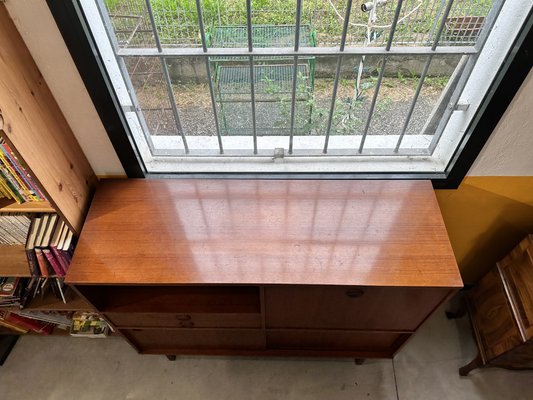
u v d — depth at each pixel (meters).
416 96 1.07
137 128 1.21
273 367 1.68
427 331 1.75
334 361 1.69
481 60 1.00
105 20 0.93
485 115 1.00
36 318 1.58
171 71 1.19
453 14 0.96
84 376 1.68
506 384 1.61
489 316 1.47
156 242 1.09
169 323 1.34
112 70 0.99
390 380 1.64
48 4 0.78
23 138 0.87
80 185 1.14
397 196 1.17
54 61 0.91
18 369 1.70
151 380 1.66
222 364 1.69
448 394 1.60
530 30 0.81
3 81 0.81
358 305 1.17
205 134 1.34
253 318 1.29
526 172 1.18
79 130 1.08
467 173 1.20
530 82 0.92
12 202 1.14
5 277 1.37
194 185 1.22
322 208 1.15
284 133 1.34
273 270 1.03
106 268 1.05
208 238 1.10
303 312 1.24
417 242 1.07
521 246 1.31
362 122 1.30
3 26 0.81
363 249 1.06
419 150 1.25
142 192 1.20
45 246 1.15
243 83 1.25
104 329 1.68
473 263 1.69
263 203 1.16
